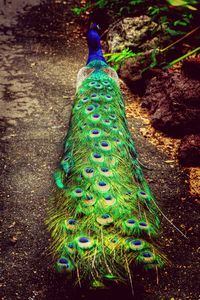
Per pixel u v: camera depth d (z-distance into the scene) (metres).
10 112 3.65
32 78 4.21
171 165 3.19
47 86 4.09
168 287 2.45
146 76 3.87
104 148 2.59
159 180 3.07
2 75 4.23
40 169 3.12
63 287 2.43
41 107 3.74
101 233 2.24
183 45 4.20
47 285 2.44
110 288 2.12
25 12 5.82
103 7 4.93
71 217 2.32
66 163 2.60
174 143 3.39
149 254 2.20
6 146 3.29
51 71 4.38
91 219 2.29
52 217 2.37
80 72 3.23
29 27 5.39
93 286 2.12
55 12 5.84
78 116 2.83
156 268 2.19
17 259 2.56
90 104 2.87
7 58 4.59
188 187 3.03
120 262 2.17
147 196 2.45
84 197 2.37
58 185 2.51
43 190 2.96
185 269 2.54
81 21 5.60
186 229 2.75
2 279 2.47
